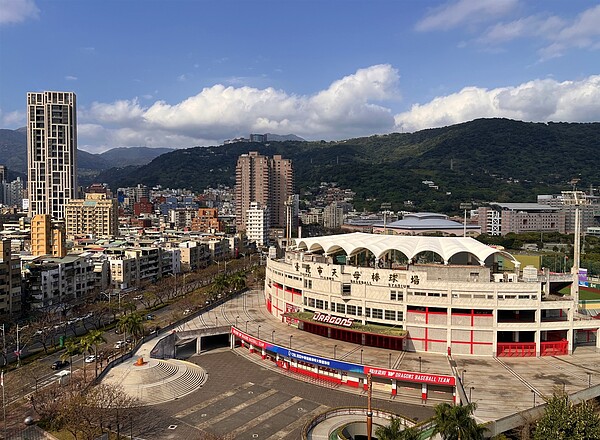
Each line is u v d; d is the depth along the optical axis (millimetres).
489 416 88125
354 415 98188
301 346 130375
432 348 124000
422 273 123875
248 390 114875
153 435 91312
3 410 96812
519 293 120188
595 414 79375
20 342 142250
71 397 93562
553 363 116562
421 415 100812
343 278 136250
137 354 127750
